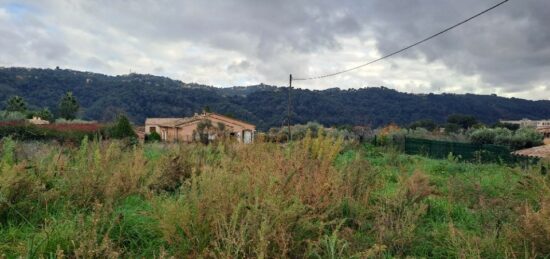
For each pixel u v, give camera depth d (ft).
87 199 16.17
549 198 16.60
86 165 19.58
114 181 17.31
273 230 12.13
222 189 14.14
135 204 17.22
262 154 25.07
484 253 13.30
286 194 15.37
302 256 12.43
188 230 12.66
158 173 21.38
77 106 252.62
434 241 15.30
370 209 17.20
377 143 83.56
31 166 17.74
